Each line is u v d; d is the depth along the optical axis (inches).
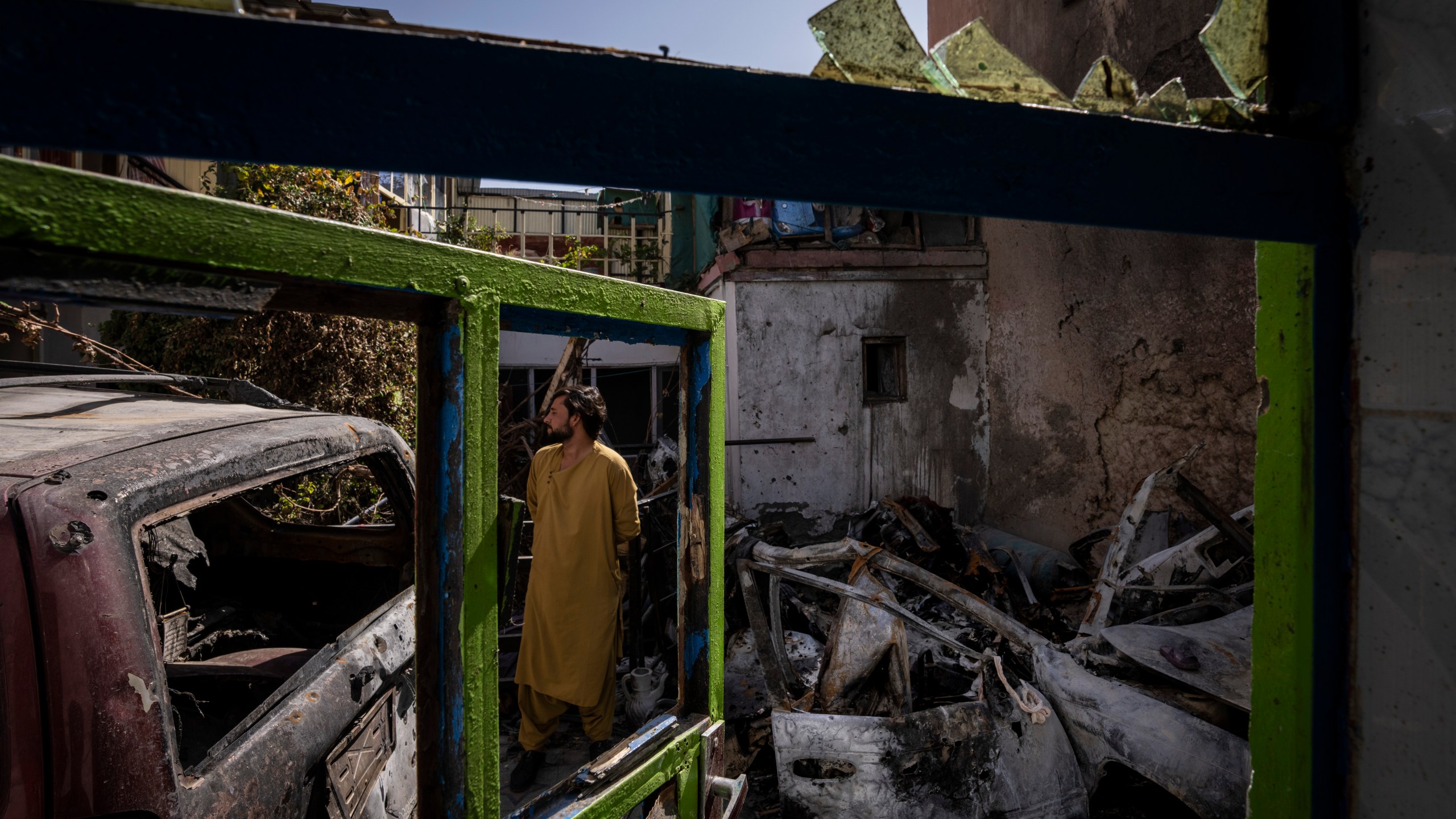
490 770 55.4
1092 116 30.3
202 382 100.6
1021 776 112.4
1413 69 32.7
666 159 24.8
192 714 82.8
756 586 154.3
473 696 53.8
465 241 329.7
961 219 307.3
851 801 108.7
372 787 75.2
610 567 109.3
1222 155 32.9
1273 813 40.4
